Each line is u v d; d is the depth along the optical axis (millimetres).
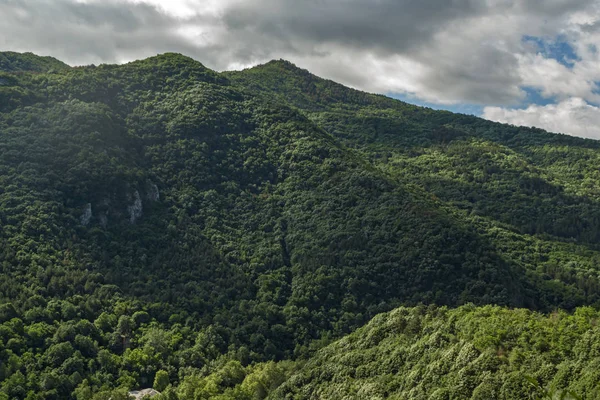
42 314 103000
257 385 97875
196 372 103438
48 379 90312
